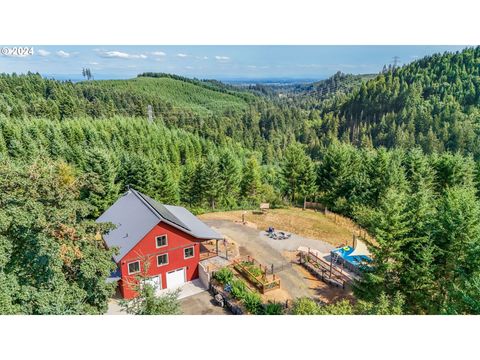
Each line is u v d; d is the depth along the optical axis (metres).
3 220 10.98
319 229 28.91
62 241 12.30
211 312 17.62
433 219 16.83
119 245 18.88
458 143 60.91
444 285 15.55
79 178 14.58
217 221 30.92
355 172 37.34
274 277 19.61
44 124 60.69
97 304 13.89
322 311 13.90
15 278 11.43
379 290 15.84
